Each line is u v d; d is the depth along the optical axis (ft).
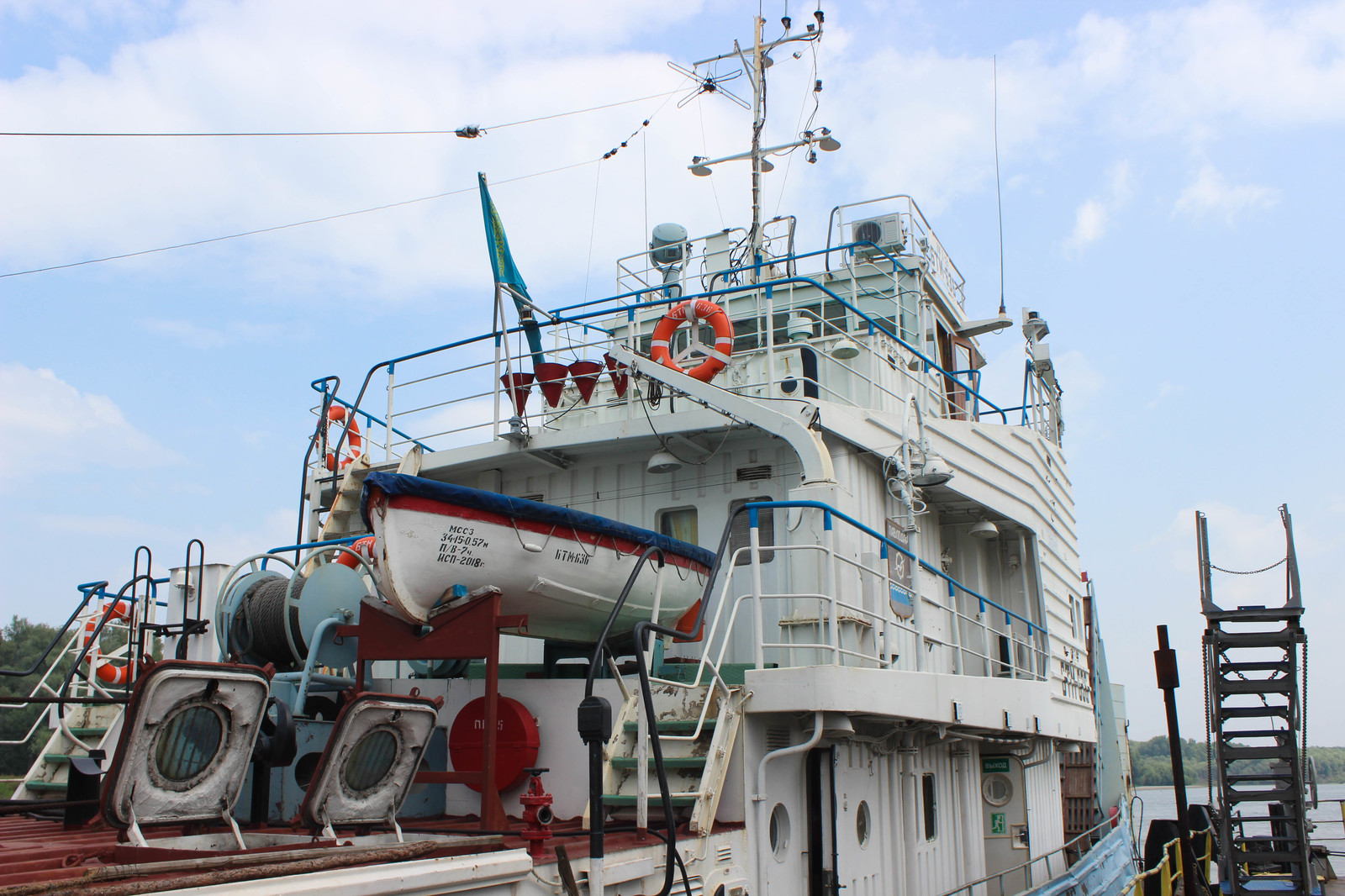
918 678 32.37
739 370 45.29
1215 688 50.96
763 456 38.60
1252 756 50.39
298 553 41.88
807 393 43.50
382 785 20.45
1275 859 49.57
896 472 39.81
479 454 41.63
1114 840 58.23
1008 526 49.57
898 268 50.26
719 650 36.76
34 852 18.16
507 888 18.08
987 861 47.55
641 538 30.37
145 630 31.32
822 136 54.39
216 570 38.65
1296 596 49.85
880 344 46.73
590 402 49.26
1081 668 59.98
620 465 41.16
